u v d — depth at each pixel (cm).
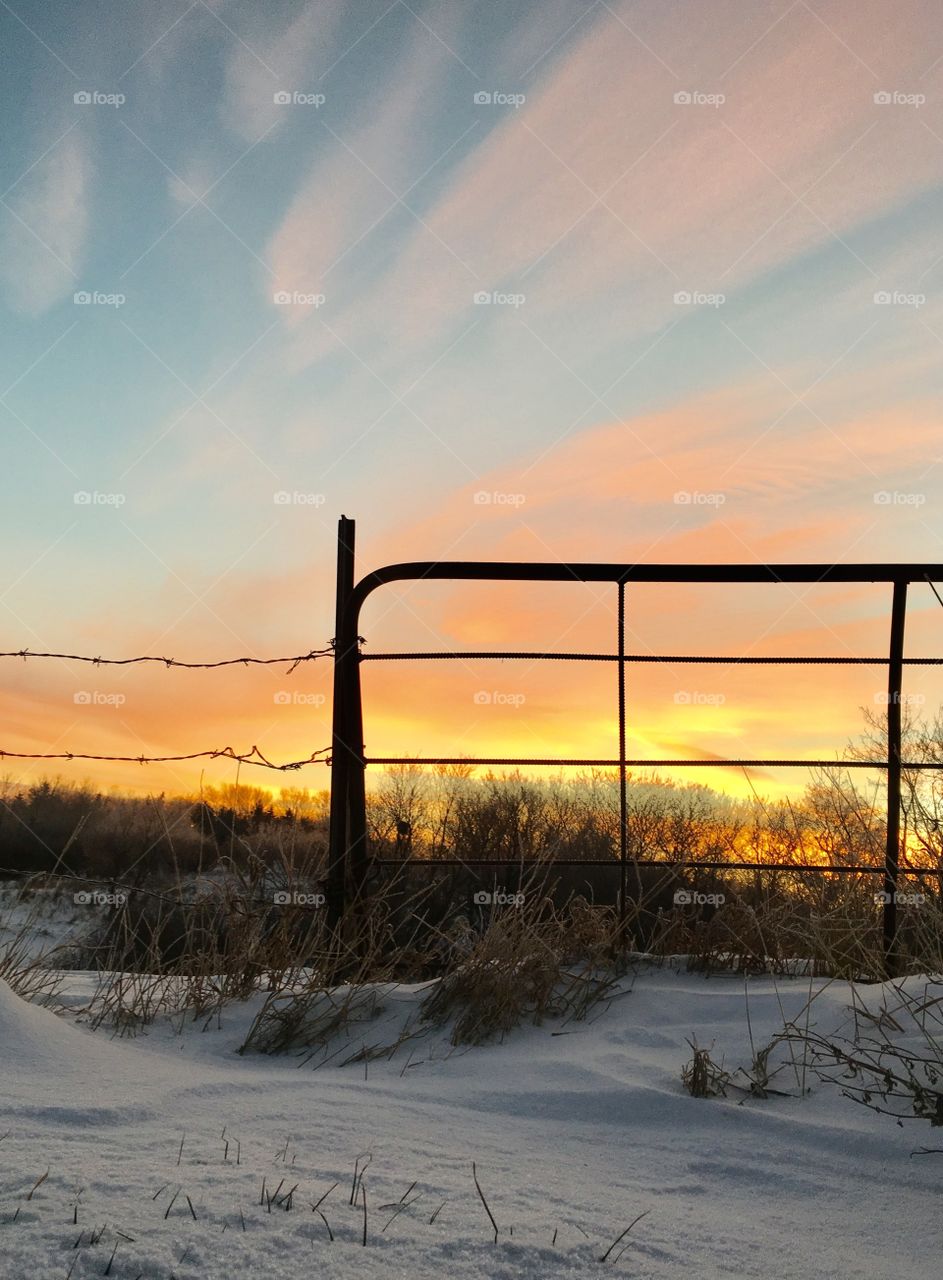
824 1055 318
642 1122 282
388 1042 361
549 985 385
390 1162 233
